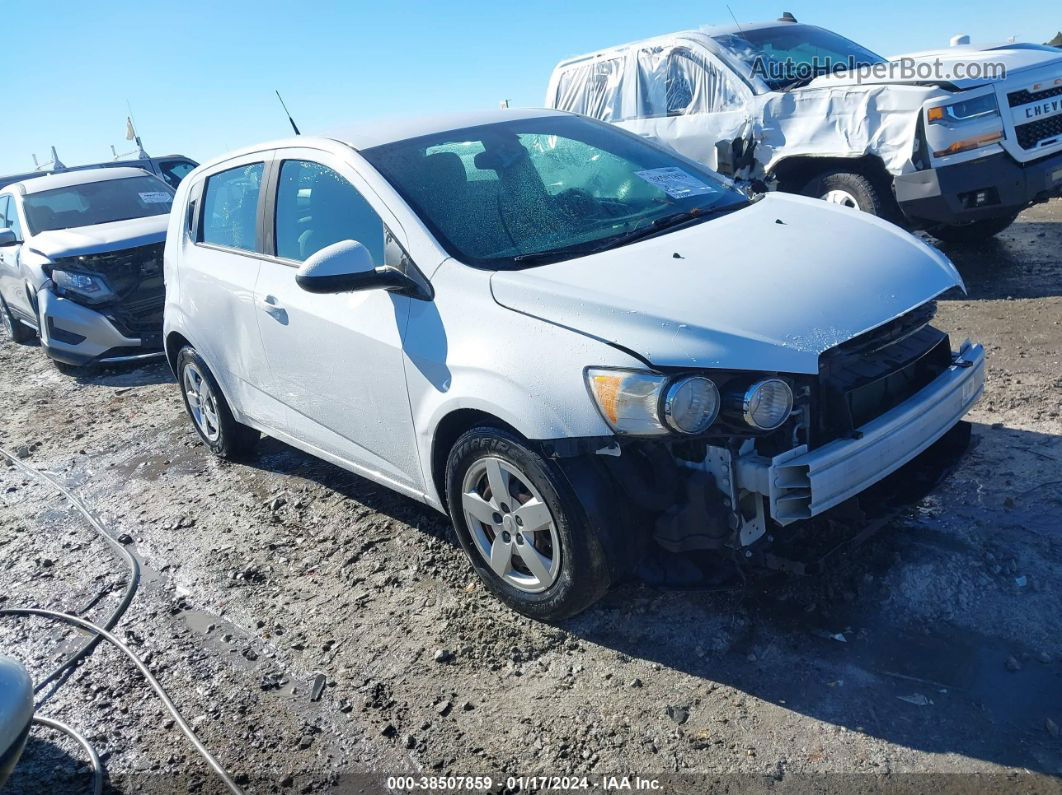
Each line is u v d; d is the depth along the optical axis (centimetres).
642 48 830
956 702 263
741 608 320
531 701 295
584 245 342
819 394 280
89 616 397
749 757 257
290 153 427
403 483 381
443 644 332
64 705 336
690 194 393
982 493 366
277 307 416
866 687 274
